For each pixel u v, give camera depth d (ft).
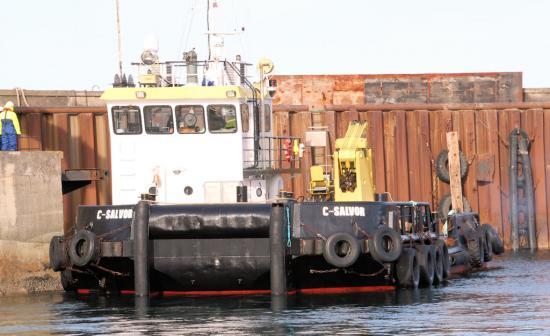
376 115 377.91
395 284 249.96
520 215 386.93
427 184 382.22
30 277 266.57
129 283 250.57
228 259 233.55
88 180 284.00
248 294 240.53
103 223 243.19
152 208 234.99
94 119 357.61
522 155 384.68
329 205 236.43
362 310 217.56
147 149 256.52
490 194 385.50
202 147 255.50
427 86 424.46
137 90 253.85
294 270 239.09
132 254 236.84
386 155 380.17
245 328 197.26
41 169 269.44
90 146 355.77
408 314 212.84
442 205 381.60
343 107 376.68
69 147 355.56
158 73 263.49
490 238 330.75
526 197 385.50
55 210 271.49
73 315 218.18
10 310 229.25
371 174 273.54
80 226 247.29
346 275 242.17
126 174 257.14
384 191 378.94
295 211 235.61
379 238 235.81
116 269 244.01
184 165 255.91
